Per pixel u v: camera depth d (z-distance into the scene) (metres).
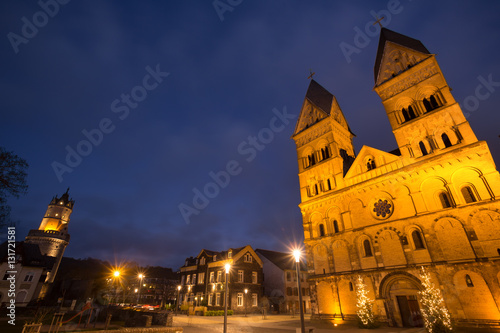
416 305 23.19
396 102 30.77
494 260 19.98
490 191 21.67
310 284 31.61
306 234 34.34
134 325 22.22
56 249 81.25
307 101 43.44
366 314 24.20
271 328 26.56
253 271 57.31
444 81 27.45
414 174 26.38
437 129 26.42
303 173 38.78
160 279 93.81
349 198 31.11
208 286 56.88
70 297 66.19
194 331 24.36
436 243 23.11
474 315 19.83
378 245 26.77
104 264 91.75
